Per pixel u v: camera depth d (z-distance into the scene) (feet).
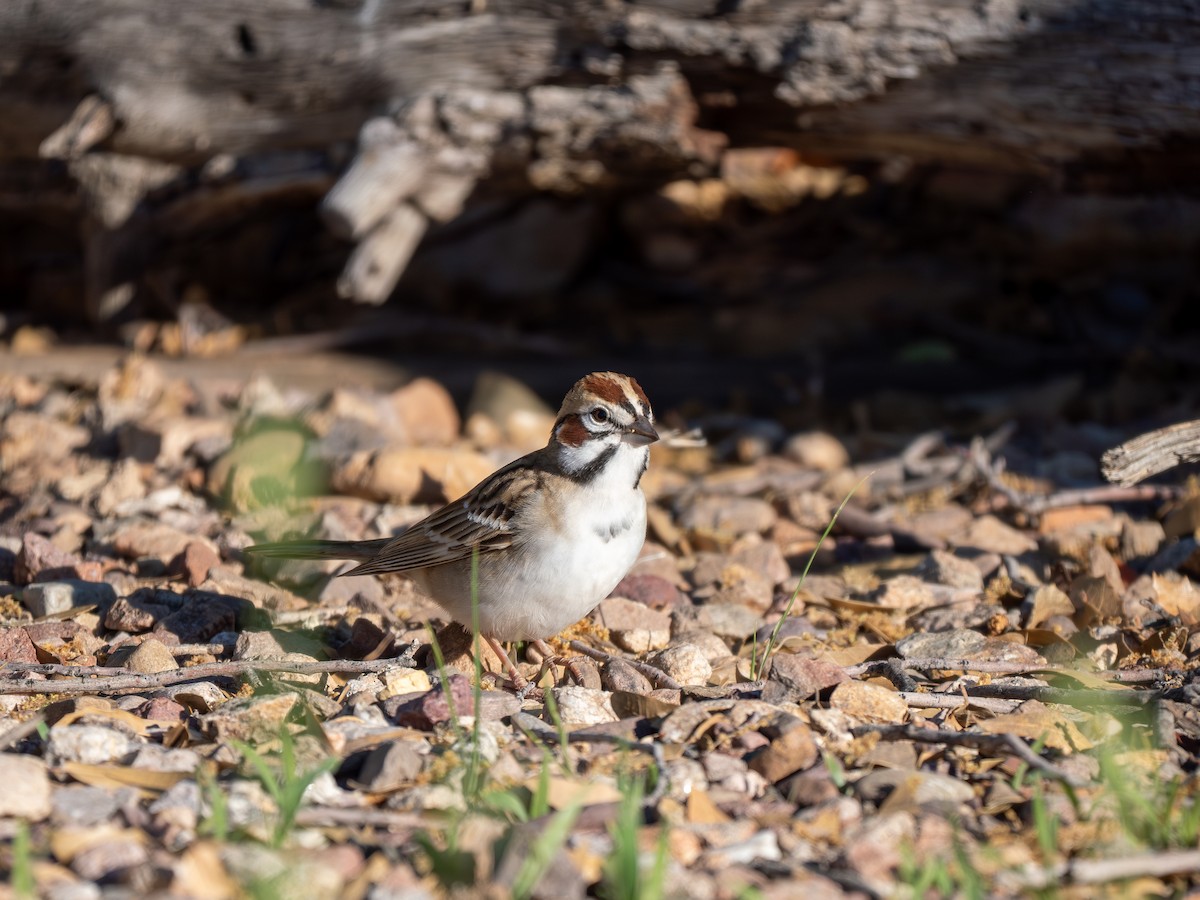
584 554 24.56
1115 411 47.98
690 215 62.80
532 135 42.63
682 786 19.77
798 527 35.99
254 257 58.80
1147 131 39.27
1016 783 19.89
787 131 43.37
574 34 41.06
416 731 21.70
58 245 58.65
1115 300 58.44
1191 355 52.01
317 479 37.93
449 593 25.81
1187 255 58.39
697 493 38.68
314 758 20.30
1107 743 21.67
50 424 41.68
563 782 19.34
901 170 58.90
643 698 22.99
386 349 54.85
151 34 42.96
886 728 21.70
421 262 59.93
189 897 15.53
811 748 20.62
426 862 17.26
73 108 45.16
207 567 31.09
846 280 61.82
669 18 40.16
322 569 32.22
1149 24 37.70
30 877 15.66
